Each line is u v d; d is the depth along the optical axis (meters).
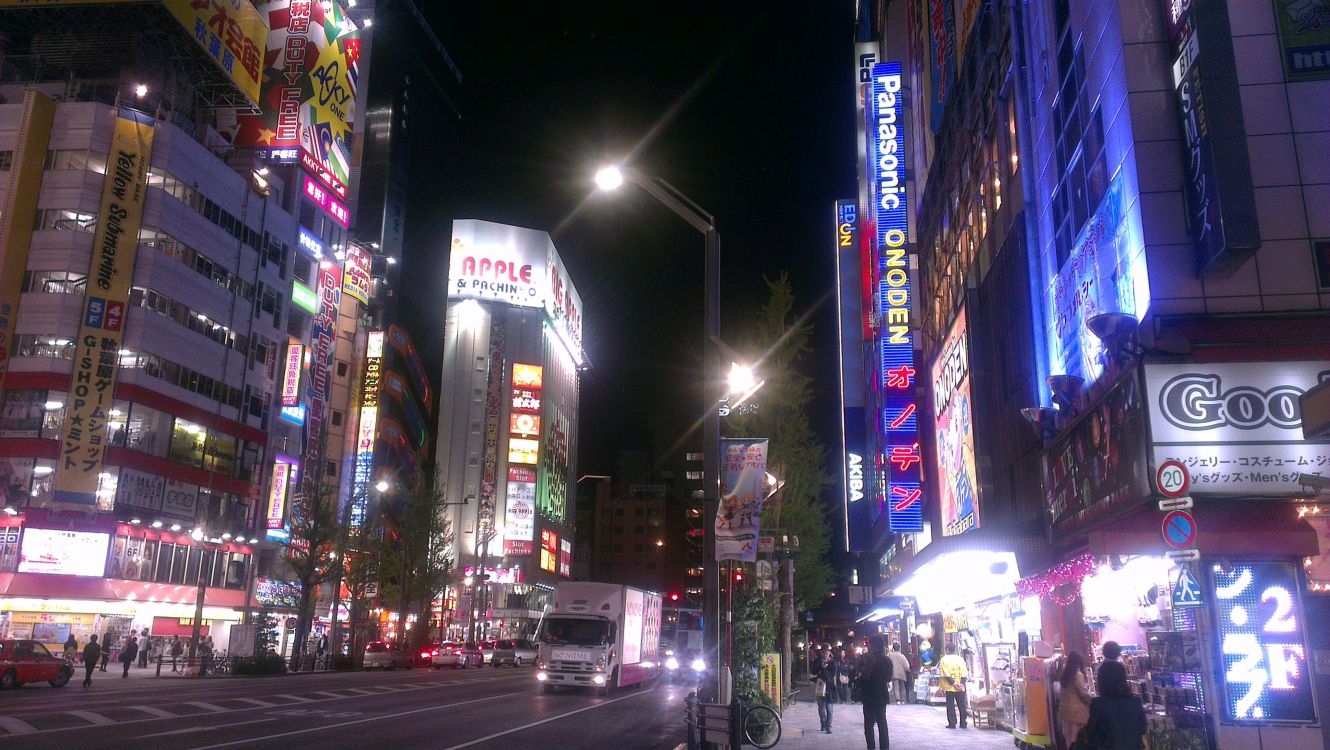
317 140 66.75
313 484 52.22
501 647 62.25
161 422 47.81
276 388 58.00
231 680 34.31
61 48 50.09
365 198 112.75
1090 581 17.12
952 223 32.41
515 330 124.75
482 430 117.81
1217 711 11.68
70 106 46.91
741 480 12.84
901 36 48.81
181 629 48.31
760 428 25.59
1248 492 12.06
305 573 46.28
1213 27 13.98
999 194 24.83
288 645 58.47
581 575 163.75
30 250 45.06
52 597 42.19
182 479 49.06
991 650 23.27
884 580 54.81
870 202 54.31
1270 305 13.63
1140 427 12.67
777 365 25.81
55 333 44.47
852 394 59.94
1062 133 19.42
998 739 18.19
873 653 16.05
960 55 30.81
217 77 55.06
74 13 49.34
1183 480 11.46
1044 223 20.97
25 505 42.53
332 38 69.88
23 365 43.69
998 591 22.84
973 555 19.61
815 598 41.38
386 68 118.56
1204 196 13.74
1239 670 11.73
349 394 75.00
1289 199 14.00
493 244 126.44
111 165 46.47
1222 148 13.49
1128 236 15.15
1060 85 19.61
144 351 46.66
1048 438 19.16
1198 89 14.02
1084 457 15.32
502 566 109.81
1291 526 11.76
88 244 45.62
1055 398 17.89
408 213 118.62
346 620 61.06
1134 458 12.86
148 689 27.78
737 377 13.98
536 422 117.50
